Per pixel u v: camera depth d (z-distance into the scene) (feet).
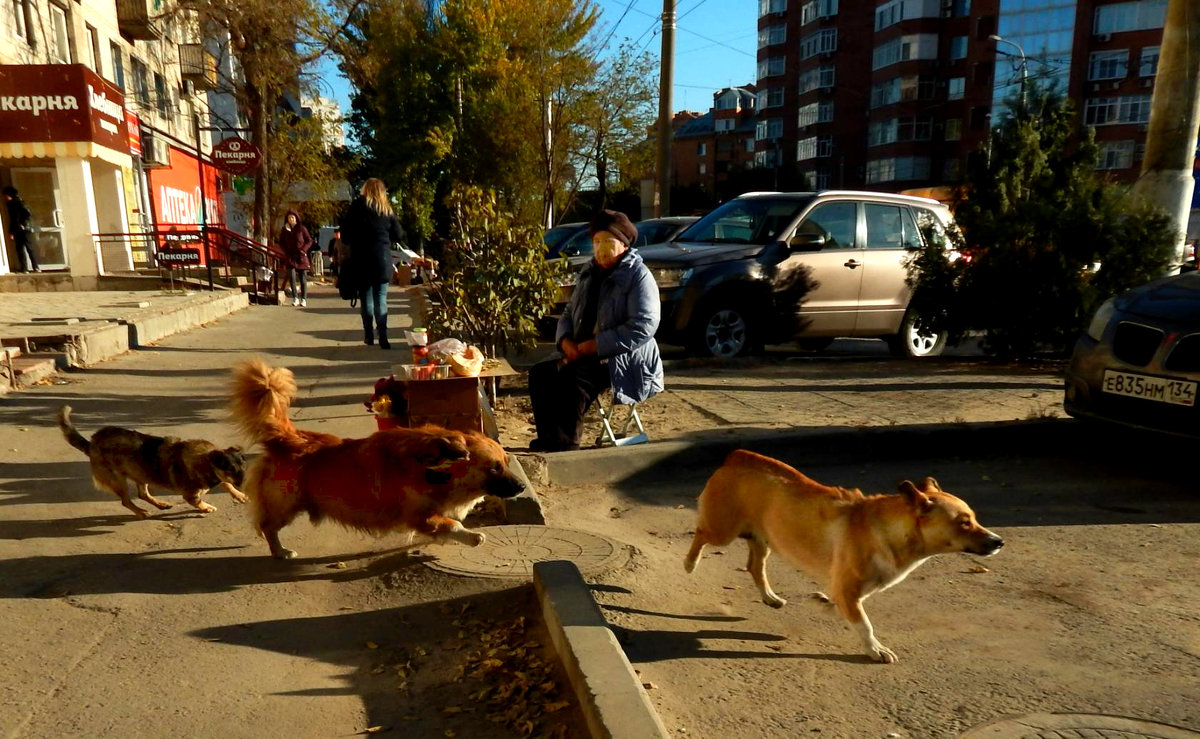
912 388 27.45
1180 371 17.80
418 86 115.65
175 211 90.27
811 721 9.49
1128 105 178.19
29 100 54.44
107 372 28.32
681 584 13.52
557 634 10.64
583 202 156.56
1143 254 30.68
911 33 206.69
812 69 237.86
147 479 15.57
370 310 35.68
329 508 13.57
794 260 32.45
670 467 19.62
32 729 9.14
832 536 11.10
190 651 10.91
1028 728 9.27
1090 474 19.84
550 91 106.63
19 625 11.47
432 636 11.39
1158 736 9.09
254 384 13.94
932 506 10.24
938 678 10.49
